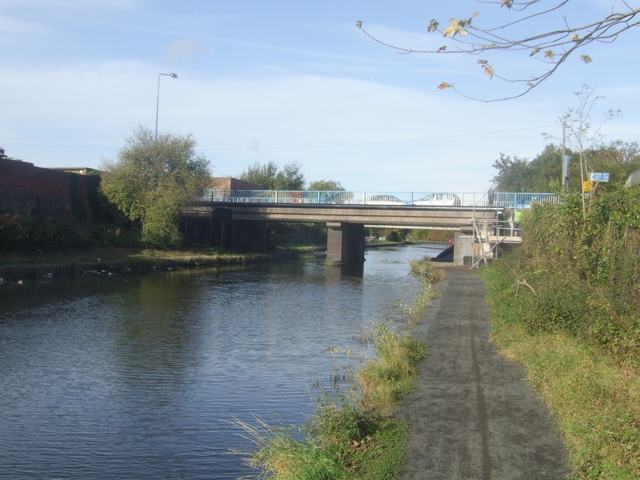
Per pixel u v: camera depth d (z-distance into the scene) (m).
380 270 45.72
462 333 14.23
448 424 7.76
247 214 50.91
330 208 47.62
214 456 8.76
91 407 11.02
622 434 6.70
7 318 19.64
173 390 12.08
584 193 15.24
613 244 12.91
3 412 10.73
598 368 9.48
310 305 24.92
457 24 4.92
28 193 38.88
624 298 11.35
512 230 37.19
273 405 11.05
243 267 45.44
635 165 33.06
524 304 14.38
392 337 12.69
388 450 6.88
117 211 46.28
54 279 30.69
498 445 7.02
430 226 46.06
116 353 15.27
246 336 17.86
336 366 13.84
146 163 45.62
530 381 9.70
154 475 8.16
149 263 39.06
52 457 8.75
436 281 29.30
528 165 61.41
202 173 47.81
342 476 6.37
